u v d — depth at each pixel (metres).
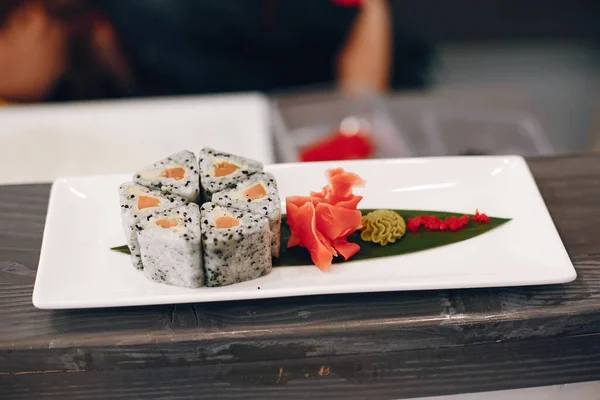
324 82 1.01
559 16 1.23
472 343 0.45
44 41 0.89
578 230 0.49
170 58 0.96
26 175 0.67
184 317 0.44
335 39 0.97
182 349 0.43
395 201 0.51
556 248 0.46
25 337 0.43
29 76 0.91
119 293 0.44
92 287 0.45
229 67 0.98
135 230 0.44
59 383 0.44
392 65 1.03
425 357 0.45
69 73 0.93
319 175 0.52
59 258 0.46
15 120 0.71
